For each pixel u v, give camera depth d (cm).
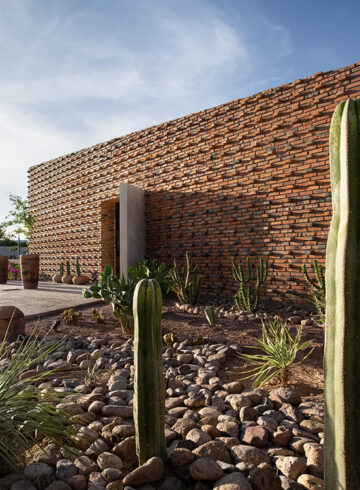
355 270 90
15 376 189
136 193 776
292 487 135
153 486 140
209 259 676
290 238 564
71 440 169
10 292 759
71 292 759
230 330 405
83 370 284
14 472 151
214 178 673
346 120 94
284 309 525
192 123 715
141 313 143
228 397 224
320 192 535
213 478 138
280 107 584
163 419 150
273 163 588
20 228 1330
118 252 1002
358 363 90
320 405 209
